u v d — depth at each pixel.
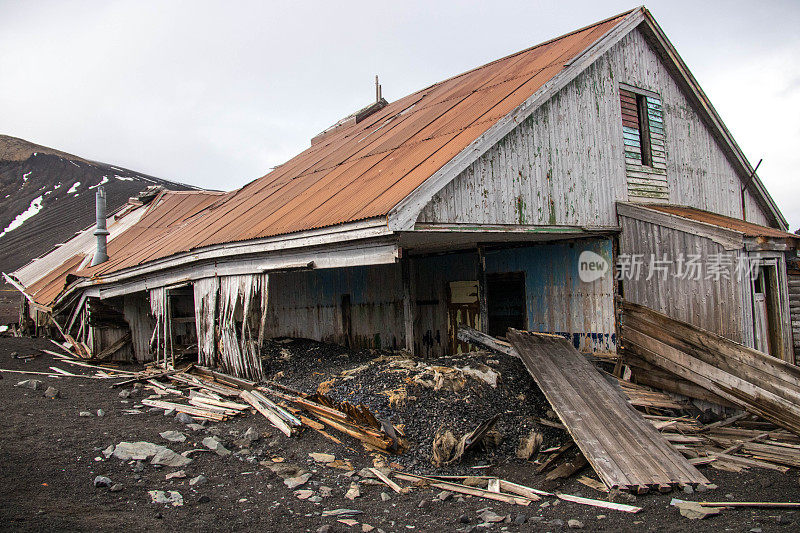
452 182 7.41
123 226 23.09
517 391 8.01
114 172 120.56
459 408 7.24
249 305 10.25
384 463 6.49
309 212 8.98
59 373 12.41
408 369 8.48
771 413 7.54
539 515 5.13
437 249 11.62
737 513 5.05
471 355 9.06
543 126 8.96
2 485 5.05
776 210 14.46
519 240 10.35
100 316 14.75
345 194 8.88
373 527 4.84
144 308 15.48
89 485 5.34
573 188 9.41
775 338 9.47
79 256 22.28
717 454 6.82
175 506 5.09
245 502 5.34
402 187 7.30
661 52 11.52
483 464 6.54
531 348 8.82
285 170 15.64
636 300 9.88
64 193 104.56
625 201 10.41
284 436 7.37
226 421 8.03
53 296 18.53
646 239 9.81
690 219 9.20
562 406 7.08
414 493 5.74
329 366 10.72
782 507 5.12
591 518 5.01
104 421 7.73
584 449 6.21
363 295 13.55
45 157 127.19
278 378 10.14
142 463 6.12
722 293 8.88
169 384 10.80
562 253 10.49
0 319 30.95
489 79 11.84
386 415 7.07
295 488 5.75
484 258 11.16
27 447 6.22
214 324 11.56
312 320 15.02
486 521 4.95
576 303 10.25
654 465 6.07
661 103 11.59
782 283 9.56
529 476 6.25
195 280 12.29
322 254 8.27
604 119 10.23
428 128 10.33
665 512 5.12
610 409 7.20
